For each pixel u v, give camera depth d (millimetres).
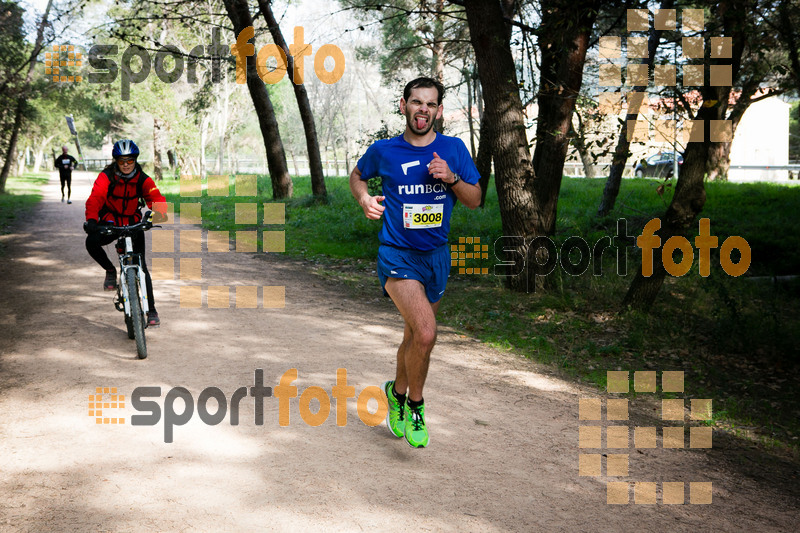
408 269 4191
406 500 3709
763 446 5145
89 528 3266
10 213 18594
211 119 44719
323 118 47125
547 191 10578
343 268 11789
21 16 23953
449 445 4543
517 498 3844
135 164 6398
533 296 9688
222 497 3627
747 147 44656
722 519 3814
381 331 7586
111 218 6520
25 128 30000
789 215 15641
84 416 4699
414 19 15359
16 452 4090
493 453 4465
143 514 3416
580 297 9570
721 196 19172
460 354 6938
